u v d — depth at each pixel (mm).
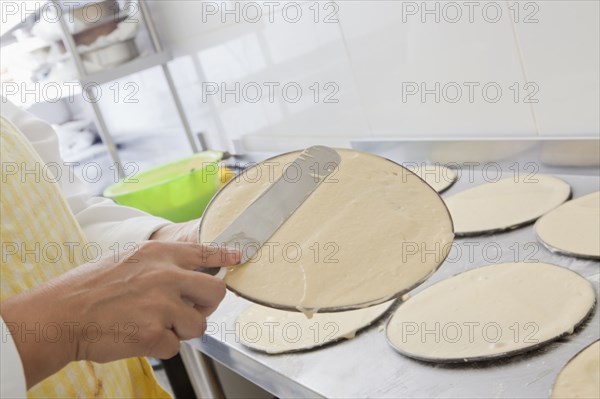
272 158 679
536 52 1003
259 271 577
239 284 569
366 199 628
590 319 688
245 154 1769
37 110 2156
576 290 742
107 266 552
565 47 963
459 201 1087
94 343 534
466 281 839
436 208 623
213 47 1704
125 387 795
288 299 556
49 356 521
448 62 1140
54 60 1731
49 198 763
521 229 947
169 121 2014
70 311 525
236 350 863
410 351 719
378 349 760
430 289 849
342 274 571
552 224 909
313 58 1411
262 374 827
